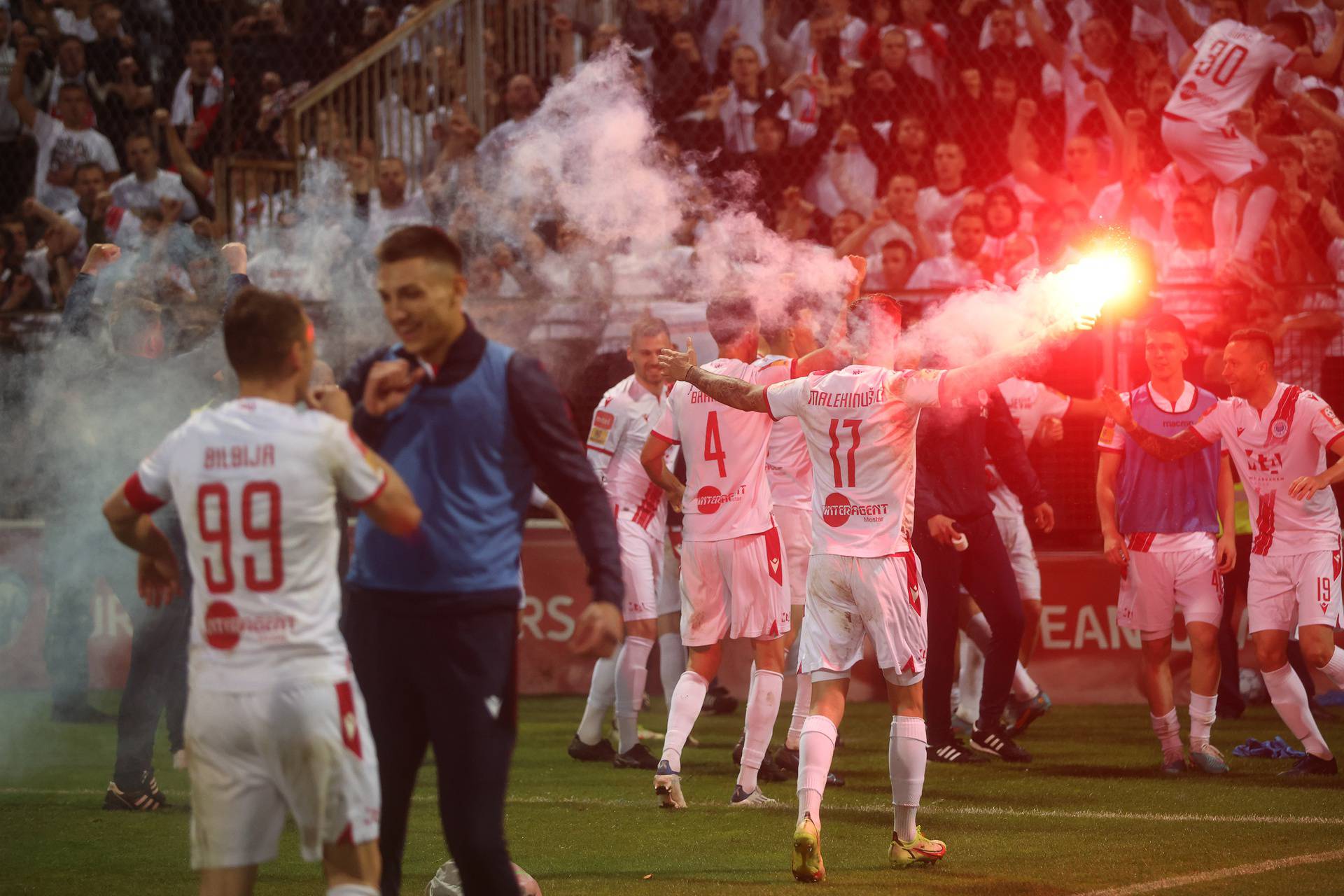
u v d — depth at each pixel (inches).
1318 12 1327.5
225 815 355.6
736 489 735.1
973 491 872.9
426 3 1641.2
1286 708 819.4
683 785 810.8
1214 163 1301.7
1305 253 1278.3
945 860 591.2
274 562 353.7
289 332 374.3
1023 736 998.4
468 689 383.2
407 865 597.9
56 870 587.2
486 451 391.2
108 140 1592.0
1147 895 521.0
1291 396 811.4
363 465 361.1
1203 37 1321.4
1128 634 1171.3
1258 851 604.4
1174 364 830.5
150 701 737.0
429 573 385.7
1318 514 818.2
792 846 626.5
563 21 1489.9
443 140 1471.5
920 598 579.2
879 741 987.9
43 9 1603.1
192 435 365.7
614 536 394.9
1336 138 1282.0
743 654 1216.8
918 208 1358.3
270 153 1551.4
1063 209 1315.2
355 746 357.1
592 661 1259.8
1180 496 831.1
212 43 1601.9
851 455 573.3
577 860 598.5
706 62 1480.1
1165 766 842.8
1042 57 1384.1
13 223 1501.0
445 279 387.2
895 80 1397.6
